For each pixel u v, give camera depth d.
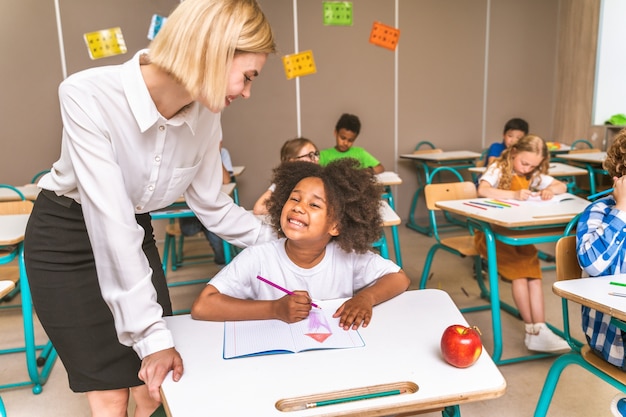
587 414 1.73
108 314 1.08
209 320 1.04
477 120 5.17
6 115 4.06
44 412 1.87
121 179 0.88
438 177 5.04
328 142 4.80
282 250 1.24
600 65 4.77
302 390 0.76
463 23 4.95
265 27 0.81
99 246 0.86
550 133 5.43
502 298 2.82
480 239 2.35
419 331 0.95
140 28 4.14
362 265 1.25
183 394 0.76
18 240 1.81
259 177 4.71
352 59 4.72
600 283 1.19
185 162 1.05
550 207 2.20
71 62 4.09
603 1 4.66
